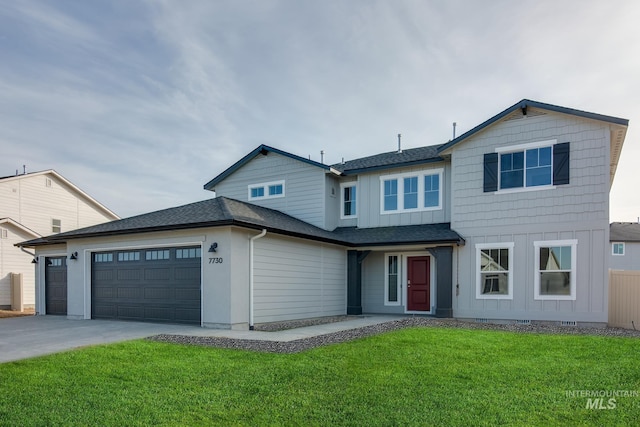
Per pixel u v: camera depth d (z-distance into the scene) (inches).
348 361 286.8
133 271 553.9
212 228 482.9
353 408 202.8
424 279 649.6
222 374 259.6
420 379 245.8
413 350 319.0
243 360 294.0
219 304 470.9
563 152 526.3
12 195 990.4
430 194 655.8
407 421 186.9
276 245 534.0
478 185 578.6
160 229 501.0
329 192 716.0
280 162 749.9
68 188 1121.4
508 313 546.0
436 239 569.9
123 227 550.0
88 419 190.9
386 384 237.1
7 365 284.5
